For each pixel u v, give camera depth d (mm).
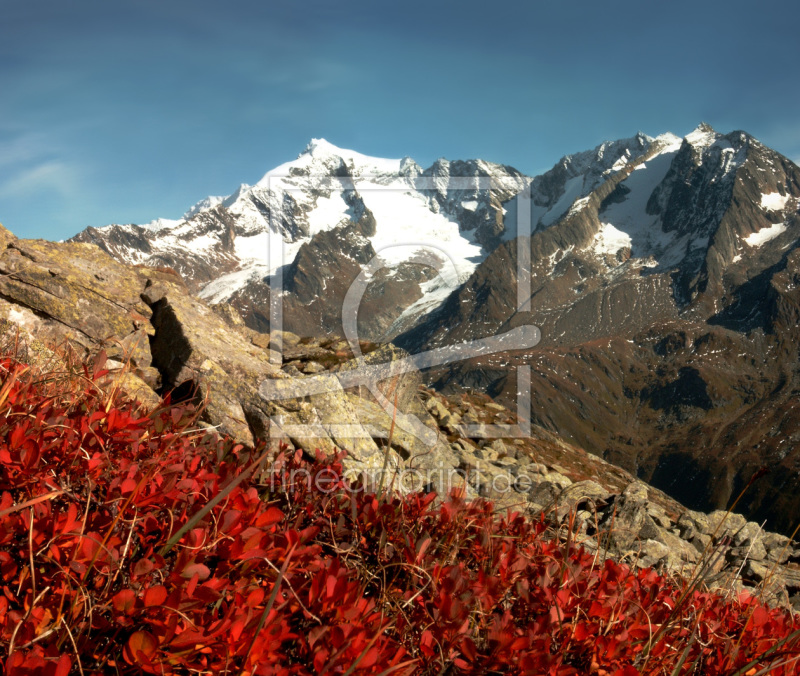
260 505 2488
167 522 2285
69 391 3473
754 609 2967
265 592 2125
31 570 1771
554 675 2074
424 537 2625
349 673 1643
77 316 9312
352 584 2105
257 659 1727
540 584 2617
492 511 3633
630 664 2436
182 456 2885
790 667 2521
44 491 2105
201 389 8961
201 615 1855
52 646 1597
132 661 1658
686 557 8148
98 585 1903
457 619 2160
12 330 5699
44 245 10398
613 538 7965
